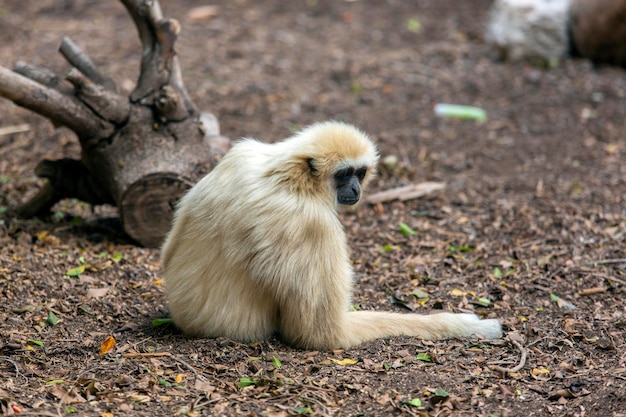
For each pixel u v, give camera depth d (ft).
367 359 26.27
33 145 47.42
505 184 44.50
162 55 35.14
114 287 31.48
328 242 26.37
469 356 26.86
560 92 57.93
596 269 33.76
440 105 55.72
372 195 42.32
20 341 26.35
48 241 34.63
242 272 26.63
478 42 68.59
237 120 52.26
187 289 27.27
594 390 24.23
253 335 27.37
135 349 26.37
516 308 30.81
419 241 37.52
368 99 56.85
